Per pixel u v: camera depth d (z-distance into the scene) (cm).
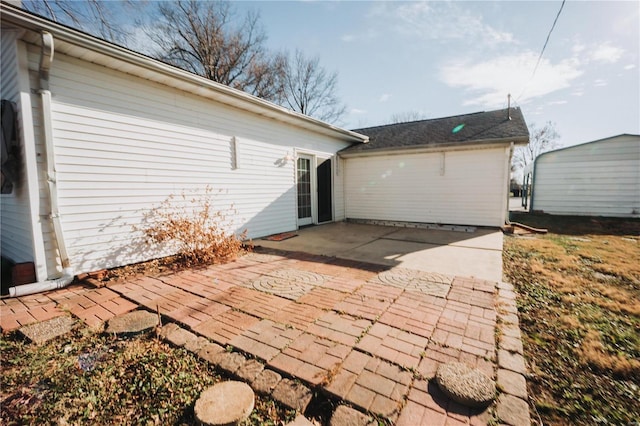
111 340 238
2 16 287
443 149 826
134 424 157
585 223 896
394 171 920
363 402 161
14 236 439
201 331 243
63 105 368
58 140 365
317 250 548
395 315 267
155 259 471
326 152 916
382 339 225
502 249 545
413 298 307
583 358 205
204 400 163
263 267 432
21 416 162
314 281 365
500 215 775
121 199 430
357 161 988
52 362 209
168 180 489
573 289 335
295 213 786
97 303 306
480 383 170
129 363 207
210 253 470
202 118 539
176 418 160
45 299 317
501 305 289
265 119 679
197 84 480
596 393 173
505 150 754
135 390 181
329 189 950
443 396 165
